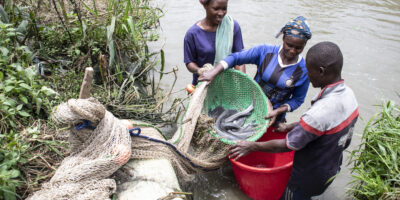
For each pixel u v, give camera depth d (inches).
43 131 125.0
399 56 219.6
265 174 115.0
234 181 135.5
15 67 131.3
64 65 167.5
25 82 130.1
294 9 284.4
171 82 190.9
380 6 297.9
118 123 101.7
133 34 169.2
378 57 217.6
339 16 273.9
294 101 124.9
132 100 161.2
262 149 110.0
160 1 280.8
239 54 126.6
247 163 147.3
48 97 140.1
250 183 120.9
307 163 103.1
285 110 122.1
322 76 92.1
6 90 119.0
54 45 173.5
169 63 205.8
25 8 170.1
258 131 124.3
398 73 203.0
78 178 92.4
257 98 132.8
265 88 127.0
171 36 231.9
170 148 112.1
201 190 130.9
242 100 139.9
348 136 99.2
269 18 264.4
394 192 99.6
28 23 166.4
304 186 107.9
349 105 94.5
